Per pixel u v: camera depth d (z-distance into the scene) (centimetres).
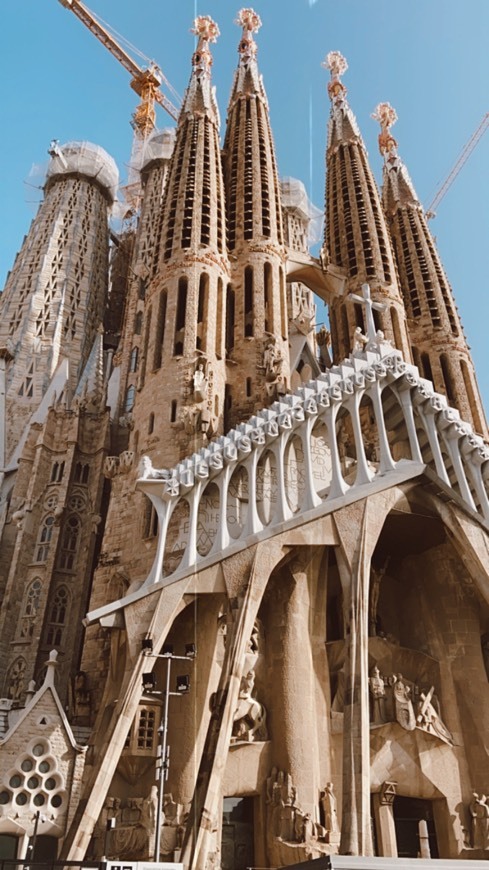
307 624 3509
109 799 2941
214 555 3256
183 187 5253
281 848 2914
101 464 5628
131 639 3052
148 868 1407
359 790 2716
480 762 3494
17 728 2998
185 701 3177
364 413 4788
